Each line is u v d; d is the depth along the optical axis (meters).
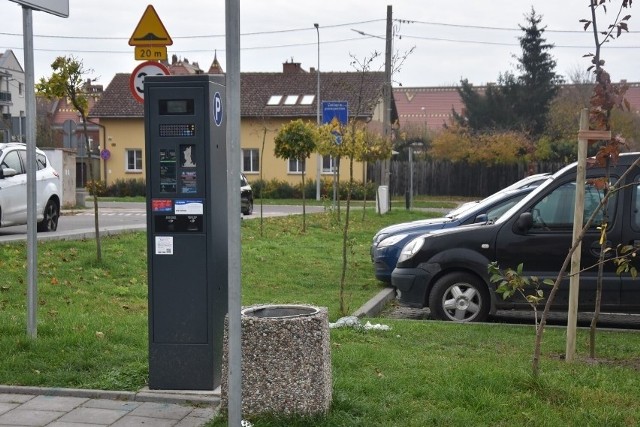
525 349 8.02
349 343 7.90
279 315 5.75
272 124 48.72
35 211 7.46
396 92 76.31
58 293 10.45
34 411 5.82
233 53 4.21
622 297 9.67
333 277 13.98
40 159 18.20
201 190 6.12
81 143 33.09
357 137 23.27
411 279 10.36
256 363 5.28
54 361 6.82
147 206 6.17
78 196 34.09
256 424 5.15
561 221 9.99
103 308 9.77
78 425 5.52
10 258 12.22
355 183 40.06
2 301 9.67
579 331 9.16
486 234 10.16
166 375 6.20
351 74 50.06
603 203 6.50
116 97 50.88
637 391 6.31
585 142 7.35
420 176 50.72
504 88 62.25
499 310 10.67
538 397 5.95
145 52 10.81
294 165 48.62
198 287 6.17
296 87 50.12
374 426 5.30
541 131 60.44
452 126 53.81
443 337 8.48
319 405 5.29
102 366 6.75
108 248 13.96
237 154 4.27
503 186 49.56
